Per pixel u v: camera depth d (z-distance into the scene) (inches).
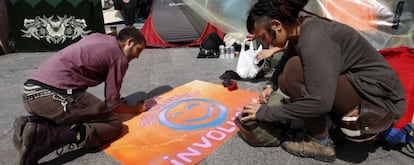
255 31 65.7
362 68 64.2
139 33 86.4
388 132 75.5
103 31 201.6
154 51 189.2
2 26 192.9
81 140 77.5
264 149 80.1
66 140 75.4
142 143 84.5
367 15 154.6
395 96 65.6
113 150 81.8
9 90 131.0
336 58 60.3
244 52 128.7
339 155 76.4
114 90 84.2
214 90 119.1
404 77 84.6
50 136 72.2
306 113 62.4
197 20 191.3
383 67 64.5
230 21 176.4
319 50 58.7
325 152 72.8
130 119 97.8
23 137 68.1
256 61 124.2
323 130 71.6
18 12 191.5
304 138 75.9
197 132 89.1
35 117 73.9
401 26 152.7
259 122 75.9
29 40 196.5
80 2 192.7
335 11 155.7
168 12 193.0
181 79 134.8
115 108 93.9
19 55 192.2
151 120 96.9
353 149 78.5
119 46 84.4
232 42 173.8
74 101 75.9
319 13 155.6
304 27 61.7
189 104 107.3
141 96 118.2
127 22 262.7
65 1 191.3
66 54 77.3
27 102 74.0
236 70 137.4
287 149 77.4
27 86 74.4
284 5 60.4
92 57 78.3
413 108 78.2
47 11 191.9
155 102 110.4
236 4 172.2
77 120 78.4
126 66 84.6
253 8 65.0
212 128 90.9
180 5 191.5
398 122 76.7
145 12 302.7
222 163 75.3
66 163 77.5
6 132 94.2
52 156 80.4
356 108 65.8
